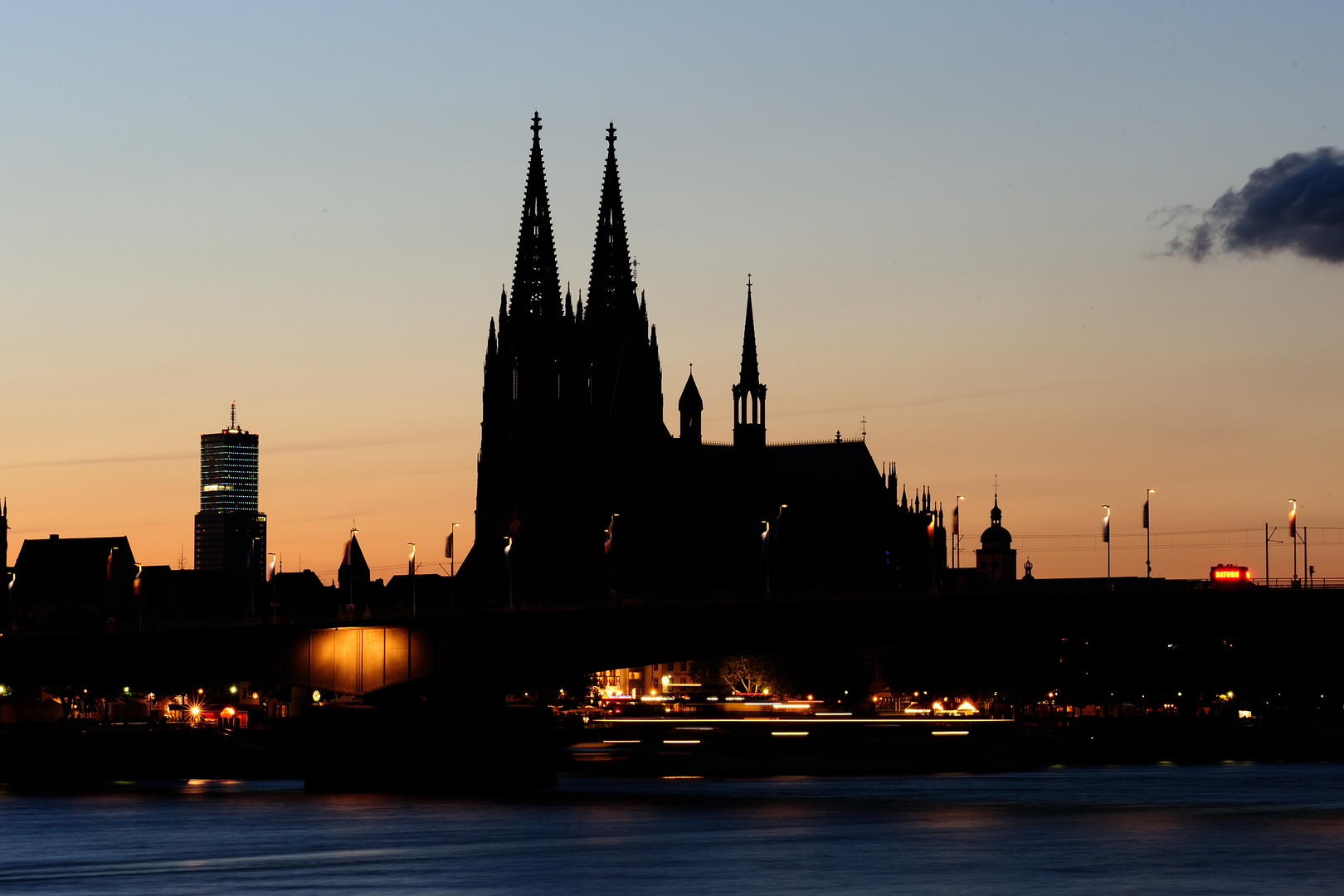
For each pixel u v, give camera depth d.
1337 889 100.19
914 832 131.62
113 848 125.25
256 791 172.12
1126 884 102.44
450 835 131.12
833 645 177.88
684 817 143.38
